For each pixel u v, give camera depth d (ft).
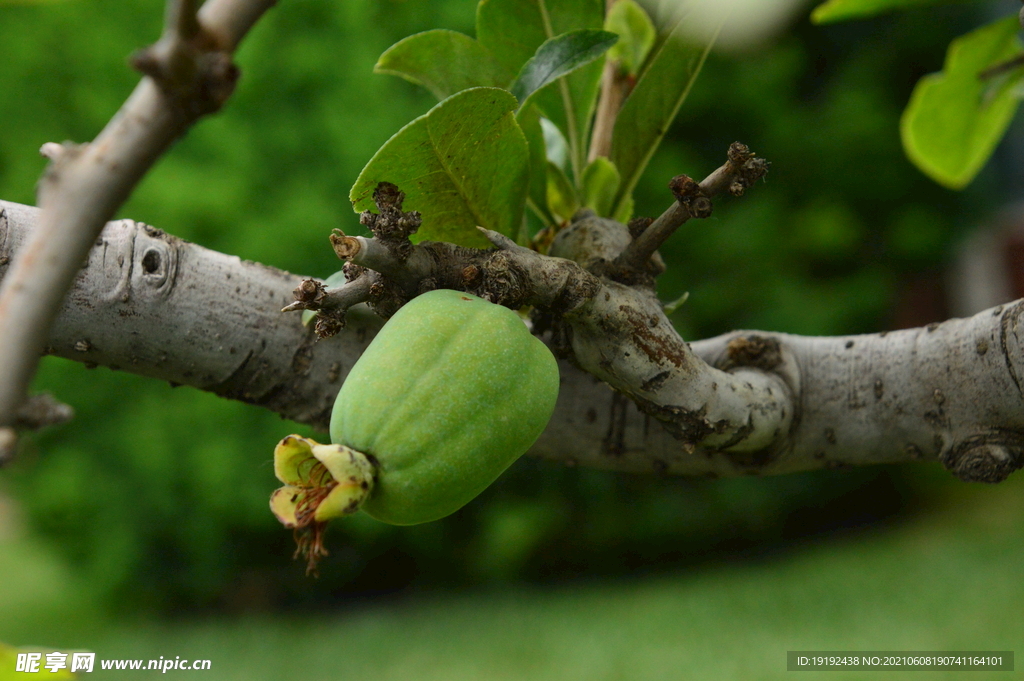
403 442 3.76
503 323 4.00
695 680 18.13
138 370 4.97
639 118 5.48
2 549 39.52
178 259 4.85
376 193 4.03
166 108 2.15
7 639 26.89
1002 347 4.70
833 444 5.25
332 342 5.08
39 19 26.17
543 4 5.92
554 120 5.81
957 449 4.91
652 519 29.45
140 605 29.43
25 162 26.76
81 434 26.63
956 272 38.19
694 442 4.76
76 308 4.65
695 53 5.24
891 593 22.67
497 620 25.36
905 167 30.68
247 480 26.35
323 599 30.37
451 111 4.09
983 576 22.94
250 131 25.66
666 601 25.20
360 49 25.61
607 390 5.44
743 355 5.26
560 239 5.10
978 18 31.68
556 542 30.78
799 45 31.09
